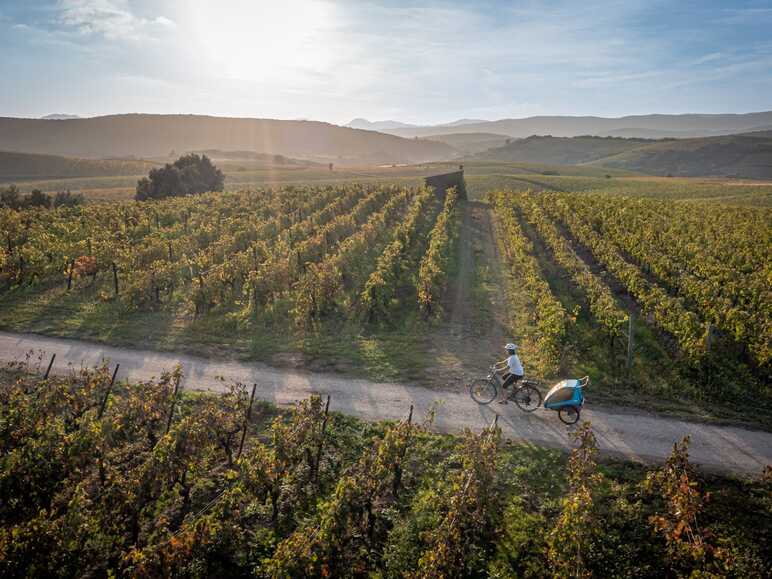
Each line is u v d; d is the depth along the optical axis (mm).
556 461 11828
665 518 9594
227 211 44875
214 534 8797
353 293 24812
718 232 38469
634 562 8930
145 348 18594
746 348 17594
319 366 17203
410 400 14844
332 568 8602
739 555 8805
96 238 32594
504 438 12828
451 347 18953
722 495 10516
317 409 12172
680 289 24969
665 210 49219
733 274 26547
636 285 23812
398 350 18578
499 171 128000
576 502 8602
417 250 33656
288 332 20297
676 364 17109
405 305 23484
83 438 10539
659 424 13469
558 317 18375
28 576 7898
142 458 11797
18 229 33469
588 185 90625
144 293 22656
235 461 10727
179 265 26328
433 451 12195
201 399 14570
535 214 43469
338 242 32188
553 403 13469
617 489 10656
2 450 11070
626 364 17109
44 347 18391
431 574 7695
